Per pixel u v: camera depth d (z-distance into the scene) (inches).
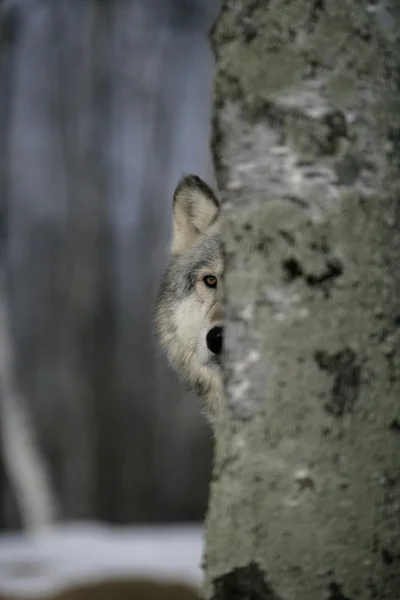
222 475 182.5
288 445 175.0
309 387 174.6
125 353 2288.4
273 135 182.1
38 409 2143.2
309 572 171.8
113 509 2032.5
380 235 176.1
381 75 181.0
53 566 579.2
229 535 179.0
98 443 2098.9
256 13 186.1
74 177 2459.4
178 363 363.3
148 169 2554.1
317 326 175.0
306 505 173.0
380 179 177.8
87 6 2448.3
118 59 2503.7
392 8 184.5
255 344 179.8
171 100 2561.5
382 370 173.8
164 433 2121.1
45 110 2529.5
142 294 2456.9
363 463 172.2
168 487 2060.8
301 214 178.1
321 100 179.3
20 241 2470.5
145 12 2369.6
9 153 2501.2
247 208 183.8
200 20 2301.9
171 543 671.8
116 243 2500.0
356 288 174.6
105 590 509.7
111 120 2518.5
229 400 183.6
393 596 170.6
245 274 182.7
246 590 176.1
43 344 2297.0
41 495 1182.3
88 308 2329.0
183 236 381.7
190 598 510.0
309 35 180.7
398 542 171.6
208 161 2199.8
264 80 183.5
